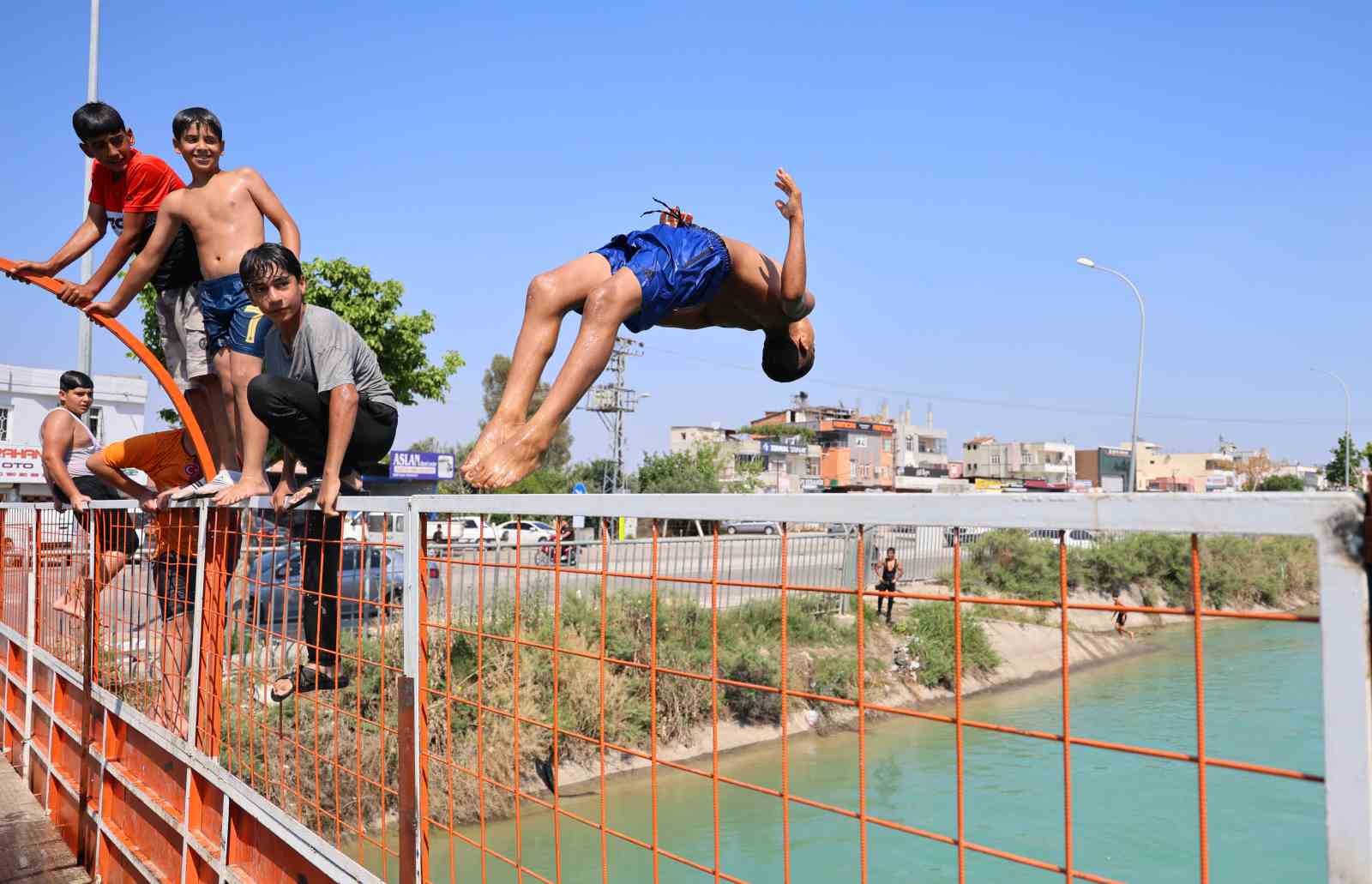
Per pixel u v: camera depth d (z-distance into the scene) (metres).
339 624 2.90
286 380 3.40
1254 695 9.41
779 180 3.38
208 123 4.46
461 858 7.57
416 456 33.12
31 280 4.78
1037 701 10.34
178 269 4.80
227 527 3.68
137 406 31.11
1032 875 6.87
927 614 11.35
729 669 10.38
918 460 77.00
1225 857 6.75
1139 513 1.17
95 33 12.73
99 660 5.12
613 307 3.09
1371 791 0.99
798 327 3.78
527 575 9.38
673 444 69.81
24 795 6.43
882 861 7.40
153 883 4.00
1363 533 1.01
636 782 9.53
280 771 3.04
